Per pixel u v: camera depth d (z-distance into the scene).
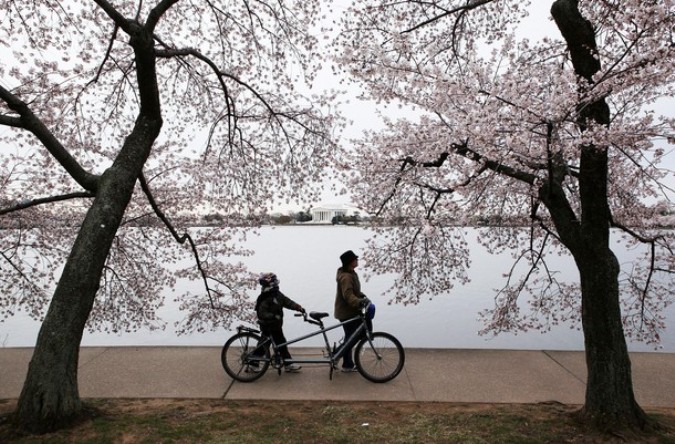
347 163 6.71
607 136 4.23
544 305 7.90
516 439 4.36
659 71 4.08
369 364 6.19
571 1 4.82
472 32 7.70
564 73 4.73
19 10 7.19
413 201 7.25
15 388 5.89
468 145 5.40
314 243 46.59
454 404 5.39
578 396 5.66
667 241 6.20
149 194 6.82
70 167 5.28
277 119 8.76
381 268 7.91
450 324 12.70
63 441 4.20
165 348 7.58
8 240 7.91
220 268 8.72
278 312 6.20
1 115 4.96
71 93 7.56
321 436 4.46
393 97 5.83
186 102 9.25
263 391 5.78
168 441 4.30
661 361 6.89
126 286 8.60
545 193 5.08
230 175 9.06
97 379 6.19
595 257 4.73
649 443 4.25
